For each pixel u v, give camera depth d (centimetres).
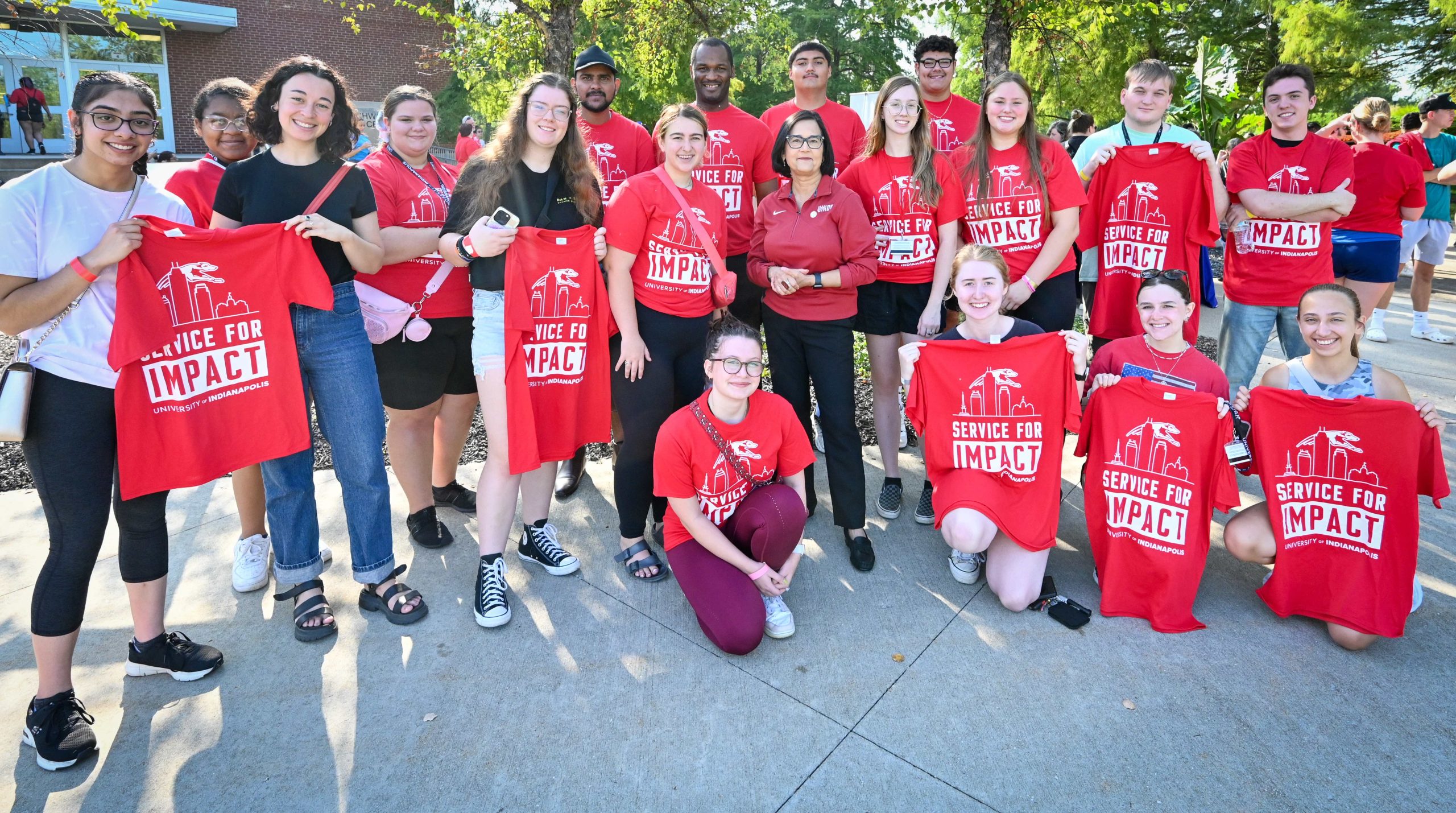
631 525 353
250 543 342
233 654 296
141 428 254
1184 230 404
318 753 248
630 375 339
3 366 634
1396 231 558
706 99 434
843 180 411
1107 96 1880
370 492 308
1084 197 389
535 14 971
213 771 241
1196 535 310
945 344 334
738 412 307
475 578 352
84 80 234
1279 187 412
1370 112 610
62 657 248
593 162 338
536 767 243
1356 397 320
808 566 365
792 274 346
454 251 309
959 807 228
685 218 336
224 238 257
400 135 352
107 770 241
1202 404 308
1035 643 304
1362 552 296
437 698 273
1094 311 432
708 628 296
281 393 282
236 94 348
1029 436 333
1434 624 312
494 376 316
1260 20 2078
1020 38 1170
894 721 262
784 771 241
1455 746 249
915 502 430
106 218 244
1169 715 263
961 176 394
